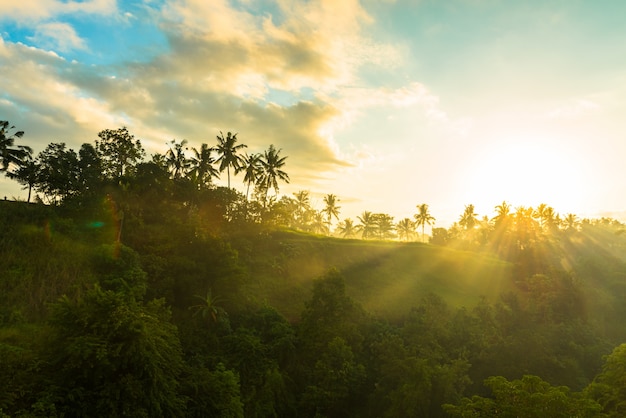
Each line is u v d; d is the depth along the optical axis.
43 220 36.00
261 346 30.25
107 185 45.16
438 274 59.53
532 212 82.81
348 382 29.27
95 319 18.16
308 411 28.69
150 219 45.00
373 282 53.25
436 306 39.75
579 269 62.59
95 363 16.94
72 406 16.33
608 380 23.36
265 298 41.59
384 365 30.22
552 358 32.19
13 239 31.06
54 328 19.39
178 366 21.73
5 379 15.59
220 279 34.00
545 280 50.25
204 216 52.12
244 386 27.44
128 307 19.25
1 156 50.53
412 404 25.77
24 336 21.39
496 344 34.12
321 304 34.06
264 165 66.00
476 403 19.17
